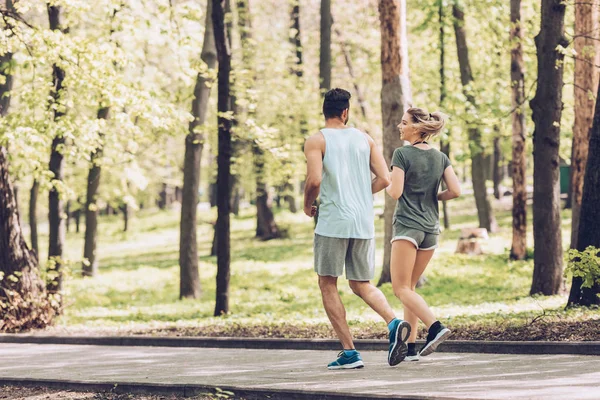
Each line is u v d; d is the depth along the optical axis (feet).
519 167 77.87
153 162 140.46
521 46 74.84
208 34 74.79
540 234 54.24
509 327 33.22
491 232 100.37
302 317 49.55
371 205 23.97
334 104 24.21
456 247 90.33
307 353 30.48
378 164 24.39
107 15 57.06
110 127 61.82
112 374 26.04
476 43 93.91
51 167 66.39
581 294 40.57
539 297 52.49
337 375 22.62
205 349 34.37
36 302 45.91
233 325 44.24
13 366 30.35
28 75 63.31
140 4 55.42
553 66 52.01
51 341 40.47
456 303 55.21
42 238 189.57
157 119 50.98
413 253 23.95
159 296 80.43
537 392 17.71
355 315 49.47
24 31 46.93
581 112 58.39
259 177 116.88
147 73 63.52
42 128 49.73
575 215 58.18
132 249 157.07
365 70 111.14
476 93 84.43
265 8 122.42
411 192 24.25
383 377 21.68
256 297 73.46
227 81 53.83
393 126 64.54
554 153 53.47
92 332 43.55
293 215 154.92
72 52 47.37
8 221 45.75
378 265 92.27
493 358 25.49
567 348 25.85
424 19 88.53
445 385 19.66
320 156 23.59
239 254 111.24
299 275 86.74
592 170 39.45
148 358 31.24
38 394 23.72
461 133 87.20
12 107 77.05
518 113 72.33
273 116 101.60
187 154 76.54
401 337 22.50
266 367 26.05
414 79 98.27
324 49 99.14
